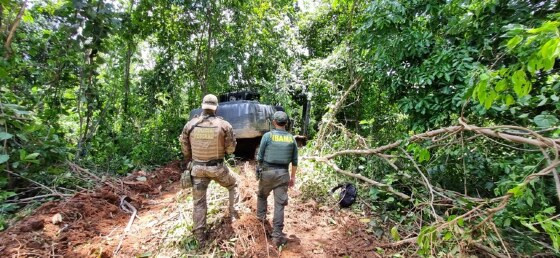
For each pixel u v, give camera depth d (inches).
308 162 208.1
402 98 188.5
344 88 283.3
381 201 167.2
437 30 176.6
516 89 80.0
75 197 165.8
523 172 115.7
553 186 114.7
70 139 265.4
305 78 366.9
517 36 76.4
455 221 104.3
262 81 358.6
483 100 91.0
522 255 117.0
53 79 223.9
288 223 149.4
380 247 131.3
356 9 273.3
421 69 168.2
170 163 270.7
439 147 156.3
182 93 377.7
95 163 236.1
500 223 118.8
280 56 385.4
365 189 179.0
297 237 137.8
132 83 338.0
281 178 129.7
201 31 359.3
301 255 124.3
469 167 152.9
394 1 176.1
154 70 352.2
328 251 127.8
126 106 312.0
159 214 159.2
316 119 367.2
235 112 247.8
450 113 164.1
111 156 250.8
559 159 91.6
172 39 349.4
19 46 218.7
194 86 380.2
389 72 192.5
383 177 181.3
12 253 113.8
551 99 126.3
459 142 140.6
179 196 175.3
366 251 128.6
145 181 214.1
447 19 168.9
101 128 269.4
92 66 227.1
